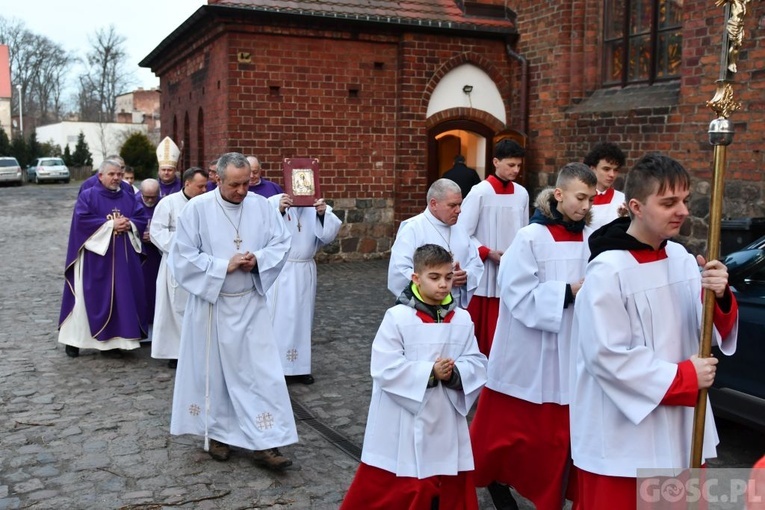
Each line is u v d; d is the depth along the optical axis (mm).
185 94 16641
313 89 13352
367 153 13844
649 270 2980
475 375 3773
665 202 2836
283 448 5457
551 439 4203
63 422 5922
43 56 72188
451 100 14078
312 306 7070
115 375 7242
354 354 7918
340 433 5766
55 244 16984
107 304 7734
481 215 6562
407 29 13570
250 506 4547
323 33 13219
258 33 12906
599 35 12602
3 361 7656
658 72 11625
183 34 15125
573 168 4324
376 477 3768
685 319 3055
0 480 4863
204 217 5215
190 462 5191
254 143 13094
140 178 41188
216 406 5188
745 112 9555
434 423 3689
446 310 3816
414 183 13977
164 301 7484
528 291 4297
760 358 4859
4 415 6059
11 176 42344
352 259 14008
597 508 3047
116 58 65562
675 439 3004
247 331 5141
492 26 13891
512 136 13172
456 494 3842
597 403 3064
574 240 4406
